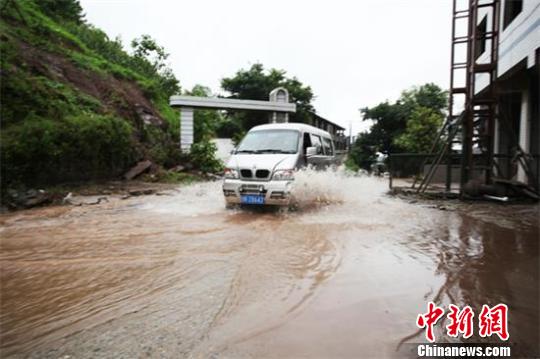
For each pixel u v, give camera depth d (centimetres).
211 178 1558
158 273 375
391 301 304
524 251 452
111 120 1239
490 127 923
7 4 1503
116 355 228
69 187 1035
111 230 570
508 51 1010
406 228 580
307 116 3159
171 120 1995
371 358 223
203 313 283
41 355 231
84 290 335
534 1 839
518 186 865
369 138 2820
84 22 2300
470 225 604
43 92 1147
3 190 831
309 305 296
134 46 2442
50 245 486
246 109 1734
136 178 1316
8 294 329
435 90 2756
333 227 584
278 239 508
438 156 1070
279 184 682
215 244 484
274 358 222
